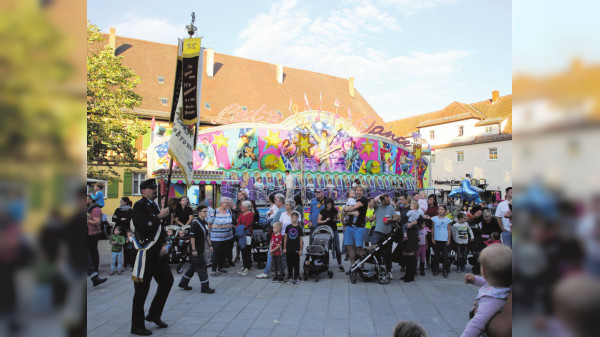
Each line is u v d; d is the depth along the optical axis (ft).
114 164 92.32
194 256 24.23
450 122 148.97
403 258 28.78
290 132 64.90
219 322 18.37
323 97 145.07
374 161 72.43
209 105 116.16
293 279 26.91
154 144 61.57
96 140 61.82
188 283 26.11
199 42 22.20
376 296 23.34
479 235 31.22
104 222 50.42
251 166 61.87
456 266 34.14
